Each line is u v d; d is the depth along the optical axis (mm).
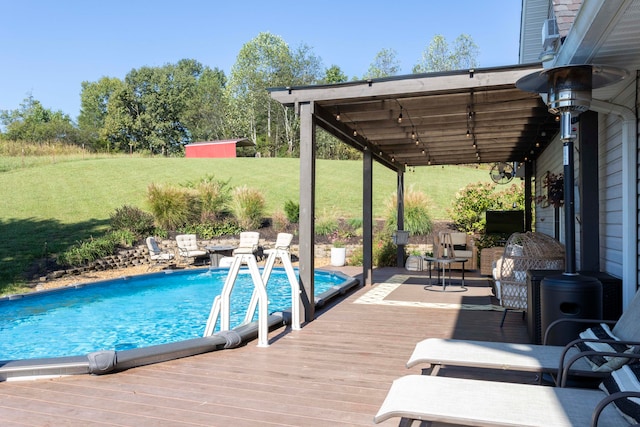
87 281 10680
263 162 25422
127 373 3896
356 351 4523
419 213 14586
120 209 15164
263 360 4238
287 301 9023
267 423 2875
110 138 53469
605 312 4289
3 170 19766
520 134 8664
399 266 12062
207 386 3561
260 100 43688
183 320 7445
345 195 20172
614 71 3441
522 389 2326
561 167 7746
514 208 13750
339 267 12484
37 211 15695
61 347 6031
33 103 60438
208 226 15227
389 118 6926
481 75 5188
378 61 42812
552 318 3605
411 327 5574
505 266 5656
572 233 3678
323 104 6160
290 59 44750
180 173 22047
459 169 24844
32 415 3035
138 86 55188
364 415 2990
